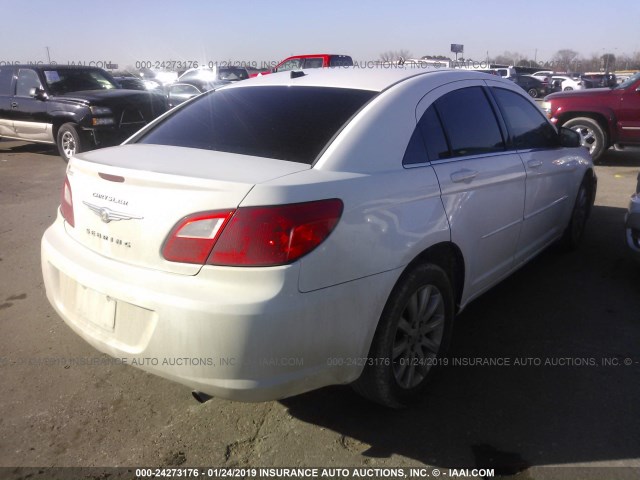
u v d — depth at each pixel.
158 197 2.30
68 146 10.26
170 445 2.64
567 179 4.57
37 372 3.22
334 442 2.66
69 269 2.55
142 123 10.48
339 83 3.13
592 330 3.70
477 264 3.30
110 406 2.93
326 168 2.46
